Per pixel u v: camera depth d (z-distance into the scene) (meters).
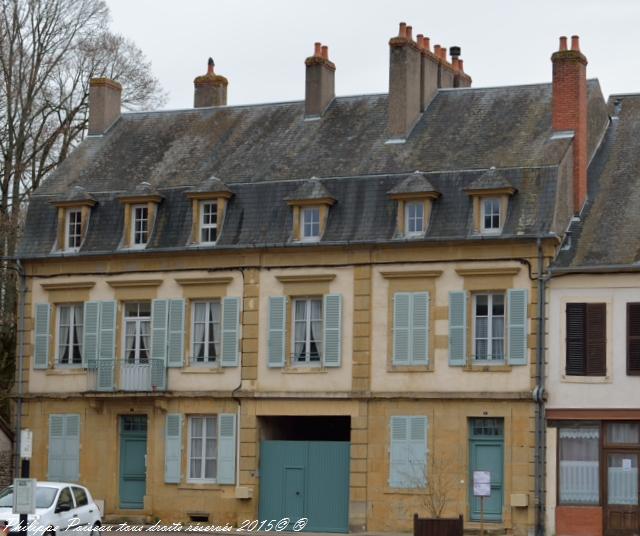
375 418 40.12
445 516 39.00
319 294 41.12
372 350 40.38
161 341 42.69
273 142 44.94
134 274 43.31
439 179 40.59
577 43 41.25
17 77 51.38
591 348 38.22
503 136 41.88
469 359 39.31
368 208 40.97
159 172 45.16
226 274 42.22
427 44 44.53
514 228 39.06
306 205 41.44
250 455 41.28
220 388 41.84
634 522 37.53
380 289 40.50
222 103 48.72
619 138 43.12
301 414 40.84
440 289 39.84
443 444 39.34
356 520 39.94
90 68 54.59
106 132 47.94
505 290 39.16
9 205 51.44
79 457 43.28
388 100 44.28
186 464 42.09
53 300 44.31
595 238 39.25
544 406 38.41
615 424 38.06
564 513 37.94
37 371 44.19
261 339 41.59
